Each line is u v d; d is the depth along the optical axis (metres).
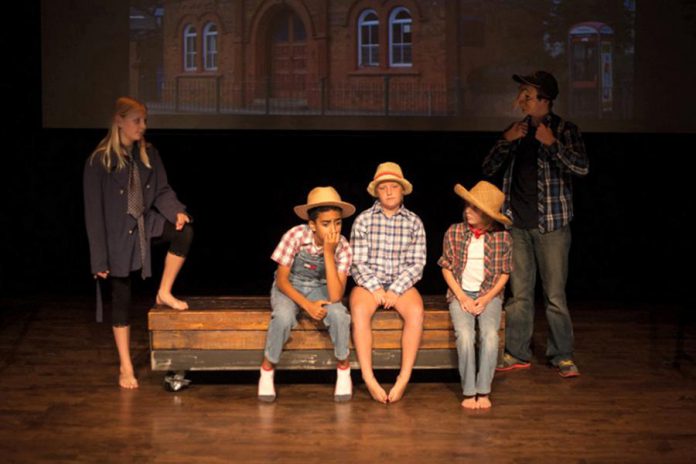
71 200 7.43
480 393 3.93
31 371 4.46
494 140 7.54
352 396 4.08
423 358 4.11
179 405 3.95
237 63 7.59
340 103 7.61
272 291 4.13
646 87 7.37
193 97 7.61
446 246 4.20
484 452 3.43
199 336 4.07
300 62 7.58
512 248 4.51
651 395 4.12
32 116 7.40
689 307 6.07
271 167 7.68
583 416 3.83
